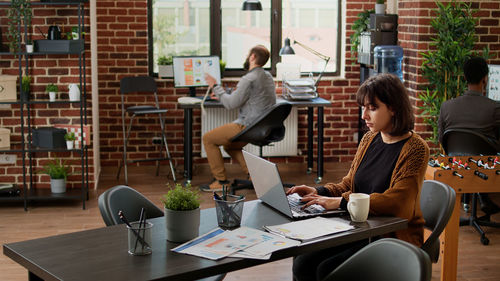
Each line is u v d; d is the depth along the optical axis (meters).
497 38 6.24
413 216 2.87
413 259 2.21
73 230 5.07
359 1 7.30
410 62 6.32
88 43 5.91
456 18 5.87
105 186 6.45
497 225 4.93
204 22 7.37
